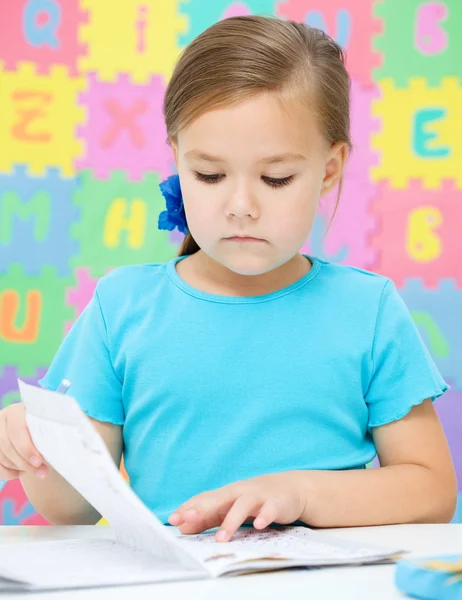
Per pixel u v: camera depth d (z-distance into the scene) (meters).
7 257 1.96
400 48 1.97
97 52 1.98
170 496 1.00
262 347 1.03
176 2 1.98
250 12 1.97
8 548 0.70
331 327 1.04
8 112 1.98
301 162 0.92
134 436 1.04
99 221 1.96
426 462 0.99
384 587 0.58
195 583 0.59
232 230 0.92
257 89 0.90
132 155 1.97
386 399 1.02
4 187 1.97
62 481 0.99
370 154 1.96
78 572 0.61
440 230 1.95
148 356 1.04
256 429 1.00
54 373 1.08
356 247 1.94
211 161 0.91
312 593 0.56
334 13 1.97
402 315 1.06
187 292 1.08
